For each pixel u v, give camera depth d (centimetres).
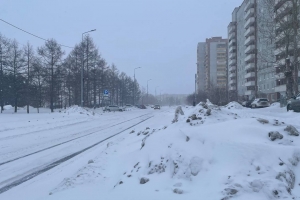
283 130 745
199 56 14375
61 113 3938
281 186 514
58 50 4744
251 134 717
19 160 1091
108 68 5825
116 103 8994
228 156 622
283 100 3225
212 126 782
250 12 6775
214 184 552
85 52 5178
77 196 596
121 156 898
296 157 612
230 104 3250
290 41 3031
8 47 4612
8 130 2042
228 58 9894
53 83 4841
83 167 855
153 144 772
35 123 2503
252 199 482
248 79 7525
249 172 571
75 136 1792
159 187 581
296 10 2881
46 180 811
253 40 6819
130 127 2297
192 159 629
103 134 1862
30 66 4791
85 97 5972
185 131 756
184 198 516
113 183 680
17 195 686
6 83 4709
